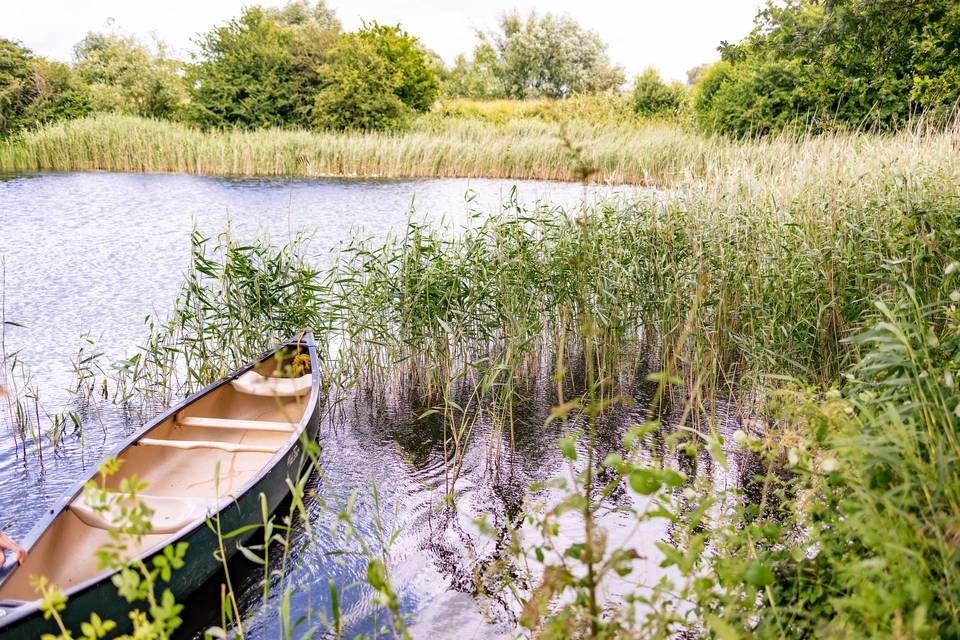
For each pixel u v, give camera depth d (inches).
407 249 286.0
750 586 108.0
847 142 342.6
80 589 115.0
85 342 307.0
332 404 260.5
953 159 277.6
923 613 65.6
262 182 871.1
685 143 826.8
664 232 293.1
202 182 853.2
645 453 211.8
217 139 1008.9
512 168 957.8
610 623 84.0
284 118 1226.0
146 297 371.6
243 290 266.7
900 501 86.4
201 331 263.7
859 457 95.0
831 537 105.5
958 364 117.3
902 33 370.6
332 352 312.7
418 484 200.4
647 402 257.1
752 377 233.1
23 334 314.5
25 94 1133.7
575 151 125.6
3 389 247.6
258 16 1230.3
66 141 951.0
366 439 231.1
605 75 1786.4
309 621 140.9
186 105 1249.4
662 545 89.4
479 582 152.1
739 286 267.9
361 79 1152.8
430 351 275.3
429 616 141.7
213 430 214.5
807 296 241.1
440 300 272.7
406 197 738.8
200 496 181.0
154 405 249.8
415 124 1200.8
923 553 85.9
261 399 229.5
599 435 230.5
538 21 1845.5
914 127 377.1
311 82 1234.6
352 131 1123.9
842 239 248.8
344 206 671.1
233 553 154.9
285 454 175.6
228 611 122.8
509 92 1859.0
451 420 233.8
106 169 959.6
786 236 263.7
